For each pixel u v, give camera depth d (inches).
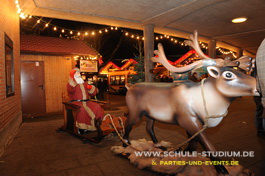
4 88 164.6
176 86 103.7
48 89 324.5
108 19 262.5
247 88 81.4
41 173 107.7
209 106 91.7
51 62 327.0
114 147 137.8
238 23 292.5
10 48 202.7
